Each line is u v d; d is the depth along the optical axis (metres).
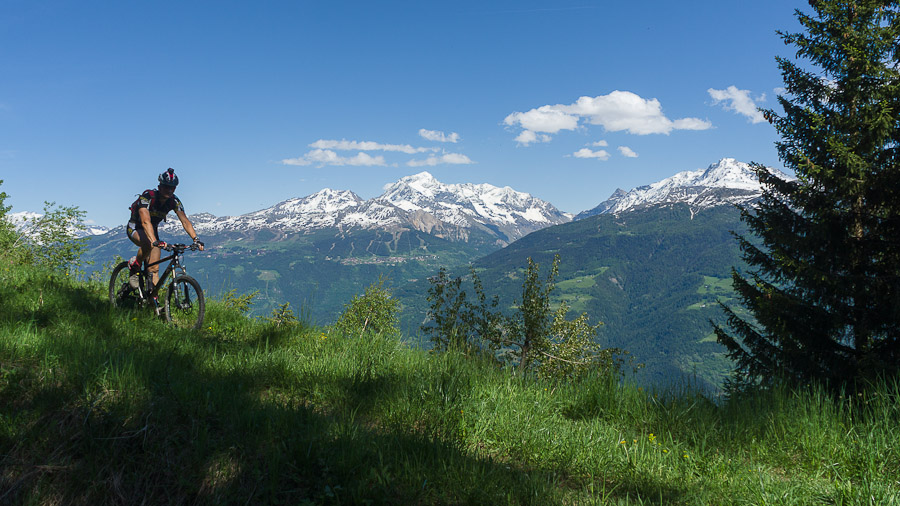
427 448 3.74
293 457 3.47
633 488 3.61
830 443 4.11
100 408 3.68
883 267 13.91
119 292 7.85
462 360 6.35
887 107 13.37
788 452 4.15
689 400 5.16
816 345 14.02
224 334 7.25
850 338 13.98
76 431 3.46
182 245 7.57
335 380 5.21
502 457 4.00
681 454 4.14
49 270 10.15
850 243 14.14
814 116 14.73
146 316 7.23
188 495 3.19
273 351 6.09
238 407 4.08
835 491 3.38
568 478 3.75
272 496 3.13
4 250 11.12
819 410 4.56
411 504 3.16
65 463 3.23
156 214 7.82
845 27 14.76
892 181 13.16
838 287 13.85
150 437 3.50
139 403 3.83
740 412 4.85
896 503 3.17
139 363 4.55
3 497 2.98
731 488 3.53
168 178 7.61
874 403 4.55
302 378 5.22
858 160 13.51
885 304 13.02
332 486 3.24
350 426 3.96
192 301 7.58
